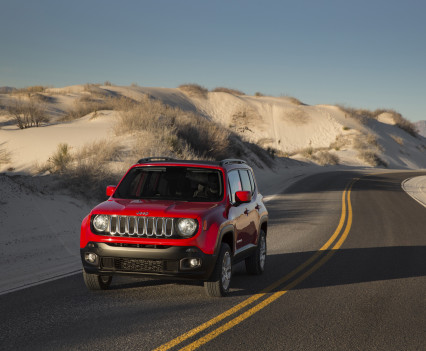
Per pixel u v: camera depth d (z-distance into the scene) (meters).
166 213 6.38
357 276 8.63
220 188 7.32
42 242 10.20
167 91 86.75
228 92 99.69
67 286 7.29
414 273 8.97
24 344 4.85
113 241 6.36
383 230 14.76
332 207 20.48
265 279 8.28
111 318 5.78
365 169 60.25
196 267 6.32
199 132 28.33
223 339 5.18
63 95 59.66
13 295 6.72
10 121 36.59
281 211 18.52
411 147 94.00
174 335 5.23
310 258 10.25
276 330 5.55
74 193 14.93
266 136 79.81
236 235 7.31
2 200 11.80
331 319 6.04
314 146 77.94
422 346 5.17
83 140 24.80
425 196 28.52
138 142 22.17
